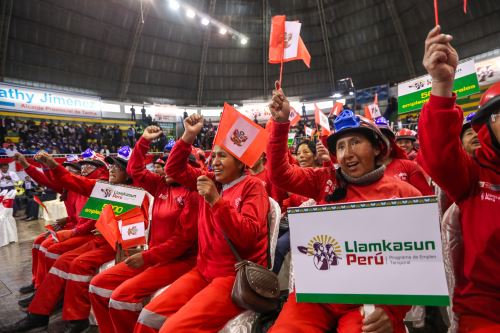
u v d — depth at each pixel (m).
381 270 1.01
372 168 1.42
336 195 1.44
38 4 13.74
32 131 13.82
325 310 1.33
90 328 2.56
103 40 16.19
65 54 15.38
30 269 4.15
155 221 2.37
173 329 1.47
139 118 18.44
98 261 2.60
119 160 2.99
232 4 18.09
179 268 2.15
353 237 1.04
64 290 2.69
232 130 1.74
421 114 1.15
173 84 19.33
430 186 2.40
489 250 1.08
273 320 1.68
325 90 19.83
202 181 1.53
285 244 2.51
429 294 0.95
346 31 18.08
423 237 0.96
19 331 2.58
